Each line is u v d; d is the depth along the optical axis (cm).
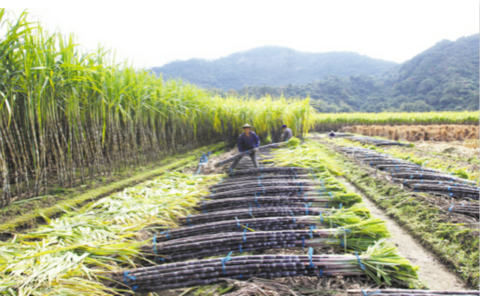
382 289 220
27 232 346
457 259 266
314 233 290
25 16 369
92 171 567
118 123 644
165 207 386
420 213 363
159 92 801
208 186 531
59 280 223
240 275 247
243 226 326
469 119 1641
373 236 287
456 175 523
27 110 449
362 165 652
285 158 704
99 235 305
